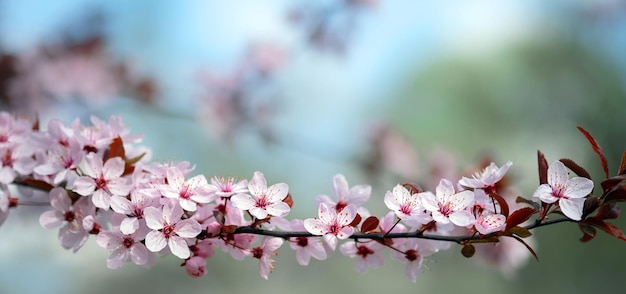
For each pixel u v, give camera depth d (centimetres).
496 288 419
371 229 127
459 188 129
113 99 220
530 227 126
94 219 130
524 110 429
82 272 382
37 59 205
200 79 244
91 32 211
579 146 416
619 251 409
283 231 128
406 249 129
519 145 429
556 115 424
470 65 437
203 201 127
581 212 125
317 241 128
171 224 126
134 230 126
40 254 338
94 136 132
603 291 413
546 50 425
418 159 257
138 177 129
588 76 420
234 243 128
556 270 417
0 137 133
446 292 426
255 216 127
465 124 433
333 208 127
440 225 129
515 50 432
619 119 415
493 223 126
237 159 341
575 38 427
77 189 128
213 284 401
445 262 426
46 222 130
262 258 129
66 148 131
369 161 242
